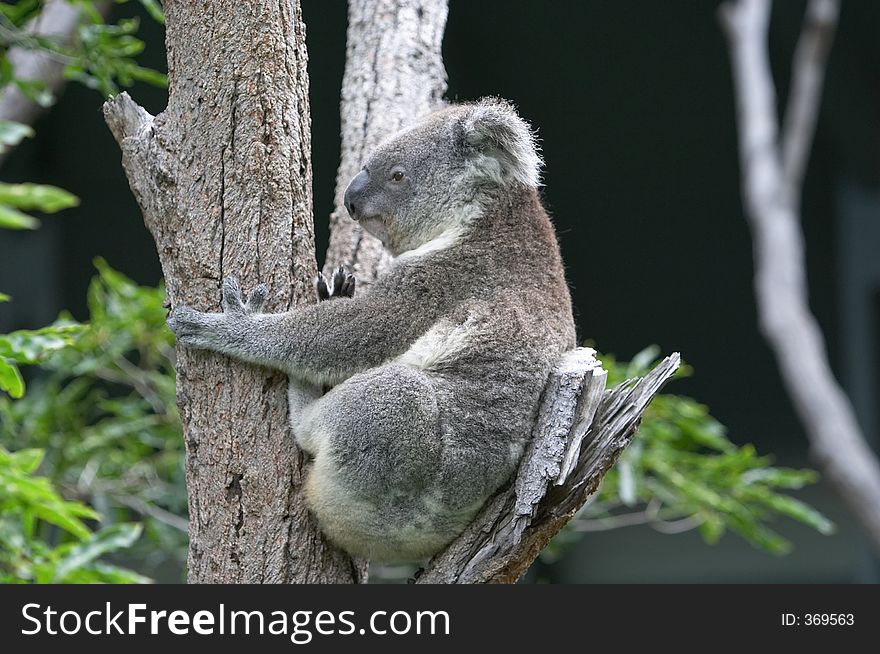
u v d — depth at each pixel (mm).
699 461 14281
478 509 9219
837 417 21328
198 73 9023
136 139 9109
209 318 8922
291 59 9234
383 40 12719
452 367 9438
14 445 15219
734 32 24688
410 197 10656
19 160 25797
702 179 28141
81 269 26641
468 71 27484
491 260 10094
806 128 23031
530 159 10406
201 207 9023
